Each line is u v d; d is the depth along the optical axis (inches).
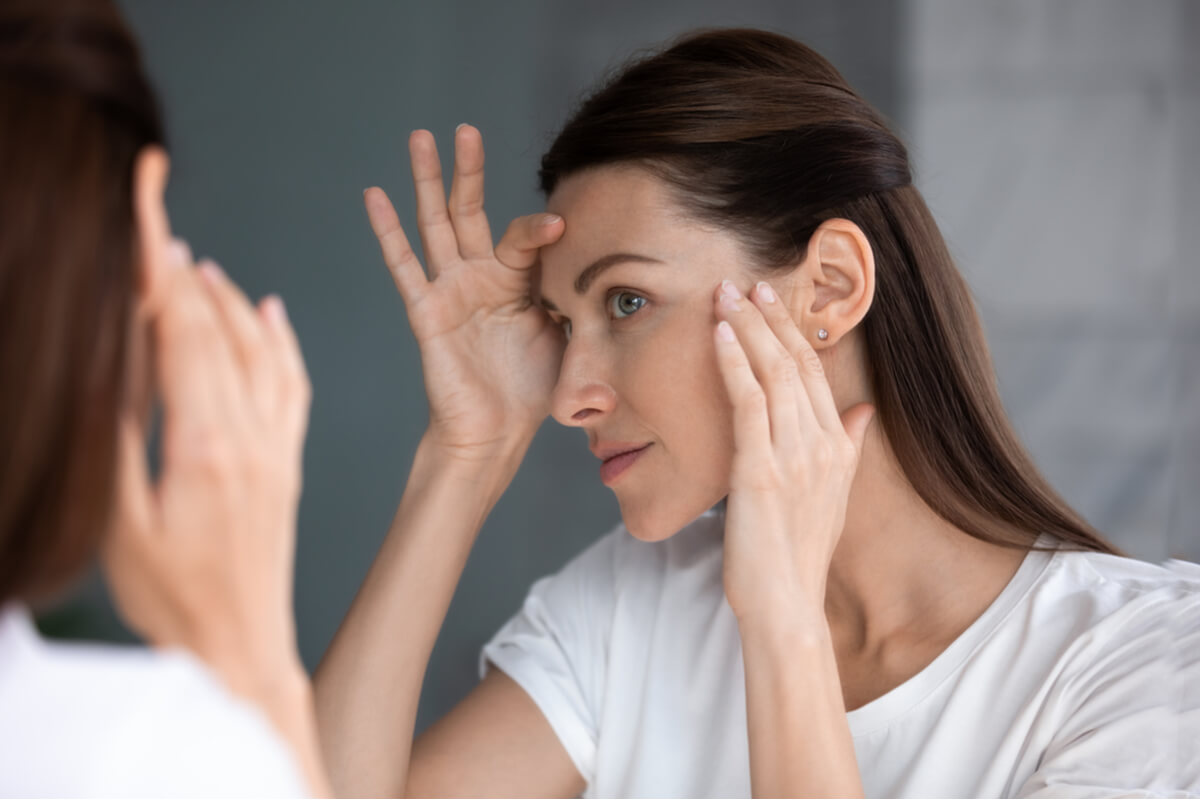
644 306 37.9
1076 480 100.5
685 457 38.1
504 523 114.9
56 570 19.3
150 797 17.9
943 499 38.9
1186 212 99.8
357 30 119.5
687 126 36.9
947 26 105.1
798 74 39.4
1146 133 100.7
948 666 37.7
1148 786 32.3
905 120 105.8
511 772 43.3
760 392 34.8
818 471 34.9
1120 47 101.2
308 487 120.2
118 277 19.8
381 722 40.7
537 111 116.8
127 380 20.1
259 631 21.8
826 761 31.8
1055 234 102.2
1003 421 40.3
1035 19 103.0
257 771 19.0
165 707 18.9
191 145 121.2
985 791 35.5
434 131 118.4
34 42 18.9
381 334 119.9
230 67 121.0
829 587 41.1
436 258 44.1
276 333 23.6
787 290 37.5
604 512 113.8
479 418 44.2
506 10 117.1
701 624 44.5
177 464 21.3
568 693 45.1
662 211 37.0
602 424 39.3
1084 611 36.6
